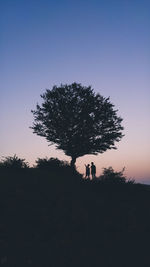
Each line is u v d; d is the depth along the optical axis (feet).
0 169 83.71
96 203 60.13
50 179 77.05
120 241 41.06
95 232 44.11
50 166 96.89
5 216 45.88
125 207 60.13
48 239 39.37
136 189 76.28
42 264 31.27
